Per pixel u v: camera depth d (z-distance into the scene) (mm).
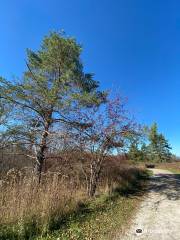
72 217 8219
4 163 13930
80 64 15125
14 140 12492
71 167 13211
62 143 12883
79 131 13000
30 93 12258
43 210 7379
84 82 15234
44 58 14062
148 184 18016
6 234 6301
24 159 14719
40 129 12695
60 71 14211
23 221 6688
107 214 9125
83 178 13195
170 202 12102
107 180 13719
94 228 7520
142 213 9820
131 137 13641
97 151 13047
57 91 12422
